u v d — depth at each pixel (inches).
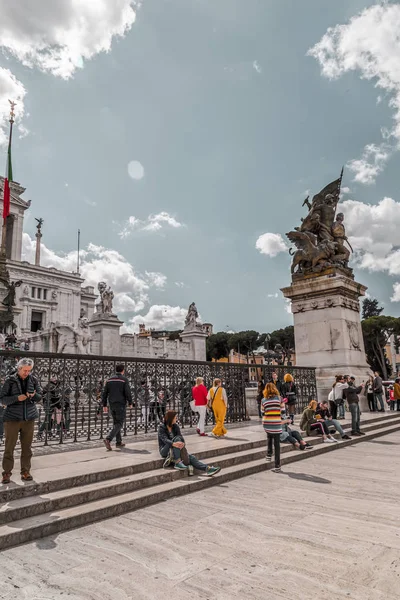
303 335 577.3
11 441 183.3
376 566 122.2
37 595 108.7
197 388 359.6
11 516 156.5
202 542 143.3
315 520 164.6
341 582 112.6
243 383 471.8
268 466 270.4
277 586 110.8
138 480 204.2
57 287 2573.8
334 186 633.6
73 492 180.5
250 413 526.3
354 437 385.4
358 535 147.6
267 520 165.3
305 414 367.2
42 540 148.0
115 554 134.6
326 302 561.0
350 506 182.7
